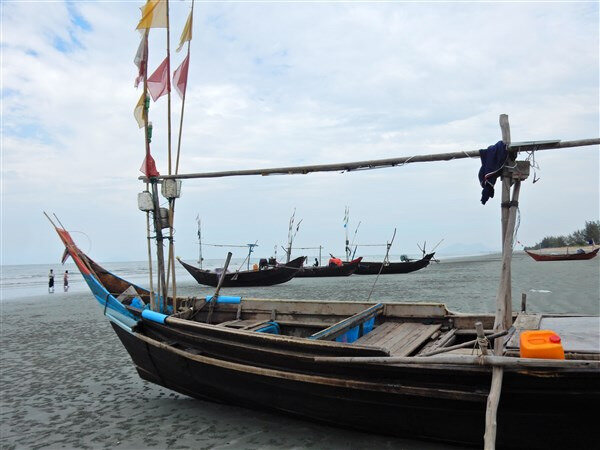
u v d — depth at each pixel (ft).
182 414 21.11
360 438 17.57
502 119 16.31
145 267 289.74
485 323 22.76
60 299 81.20
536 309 47.91
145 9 25.80
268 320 26.73
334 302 25.89
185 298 28.60
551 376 13.39
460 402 14.93
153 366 22.84
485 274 109.70
